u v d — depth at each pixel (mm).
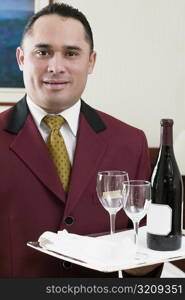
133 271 1142
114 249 996
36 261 1234
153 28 2537
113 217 1113
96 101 2568
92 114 1395
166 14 2533
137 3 2520
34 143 1279
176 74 2568
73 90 1243
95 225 1285
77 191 1263
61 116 1317
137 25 2527
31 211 1242
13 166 1257
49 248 1055
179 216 1101
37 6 2514
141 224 1308
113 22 2521
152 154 2527
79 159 1297
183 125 2590
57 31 1204
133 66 2555
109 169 1336
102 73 2549
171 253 1051
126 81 2562
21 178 1251
